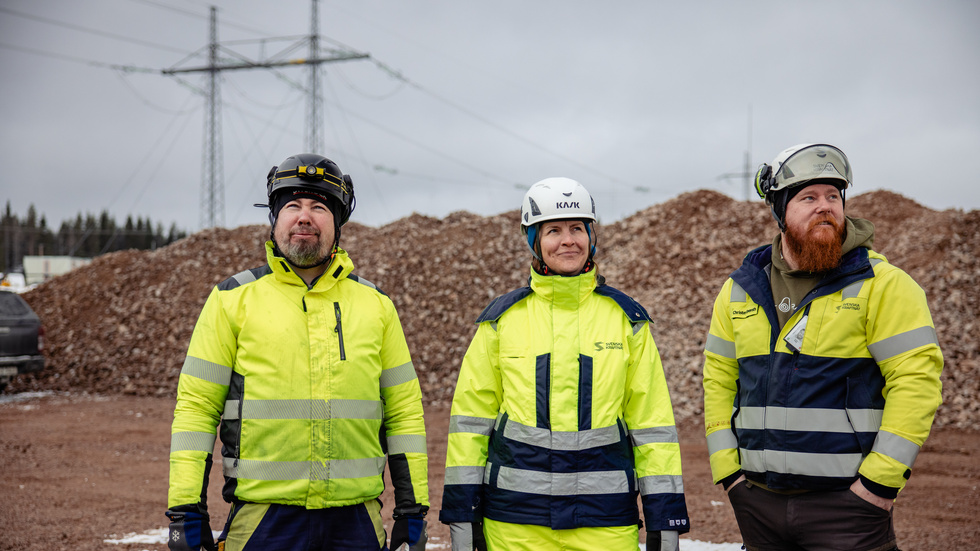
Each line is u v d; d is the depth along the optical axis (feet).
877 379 9.30
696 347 39.37
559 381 9.43
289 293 9.09
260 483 8.57
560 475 9.20
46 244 336.08
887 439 8.77
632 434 9.65
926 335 8.90
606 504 9.19
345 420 8.87
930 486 22.29
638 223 55.72
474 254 52.49
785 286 9.85
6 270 315.78
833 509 9.14
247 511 8.63
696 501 20.89
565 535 9.25
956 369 34.81
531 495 9.23
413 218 61.00
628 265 49.96
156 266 56.39
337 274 9.30
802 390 9.33
